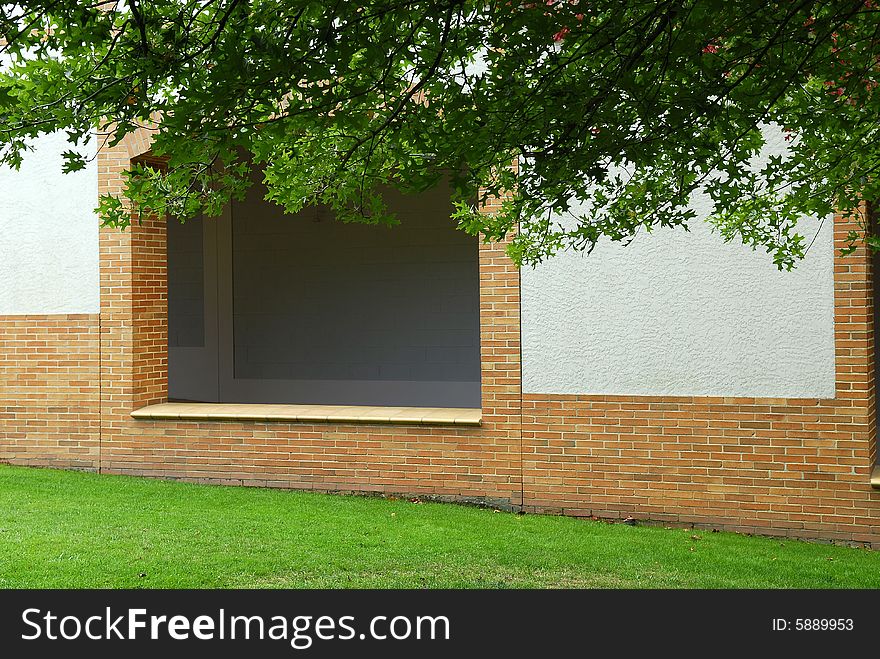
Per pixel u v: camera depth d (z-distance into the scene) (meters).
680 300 9.28
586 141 4.00
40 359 11.70
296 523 9.06
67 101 3.76
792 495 8.92
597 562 7.89
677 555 8.13
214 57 3.46
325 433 10.64
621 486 9.51
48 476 11.10
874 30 4.04
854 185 4.85
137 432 11.34
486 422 10.02
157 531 8.64
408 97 3.95
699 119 4.07
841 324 8.74
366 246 14.30
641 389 9.43
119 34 3.57
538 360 9.80
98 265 11.43
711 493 9.20
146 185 4.85
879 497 8.62
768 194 5.55
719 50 4.00
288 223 14.80
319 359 14.59
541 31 3.67
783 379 8.95
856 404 8.71
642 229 9.39
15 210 11.75
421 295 13.96
